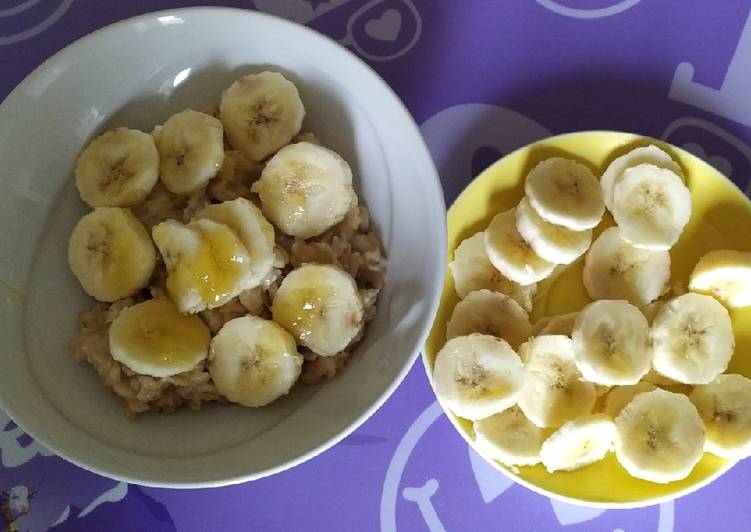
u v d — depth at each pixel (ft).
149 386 0.93
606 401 1.16
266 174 1.01
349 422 0.89
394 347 0.95
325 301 0.96
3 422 1.07
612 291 1.18
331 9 1.23
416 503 1.09
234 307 0.98
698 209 1.18
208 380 0.97
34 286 0.97
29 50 1.20
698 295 1.15
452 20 1.23
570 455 1.09
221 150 1.02
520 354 1.15
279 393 0.96
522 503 1.10
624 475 1.12
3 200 0.95
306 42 1.01
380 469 1.10
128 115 1.05
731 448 1.11
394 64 1.22
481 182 1.17
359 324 0.97
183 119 1.02
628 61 1.23
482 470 1.10
